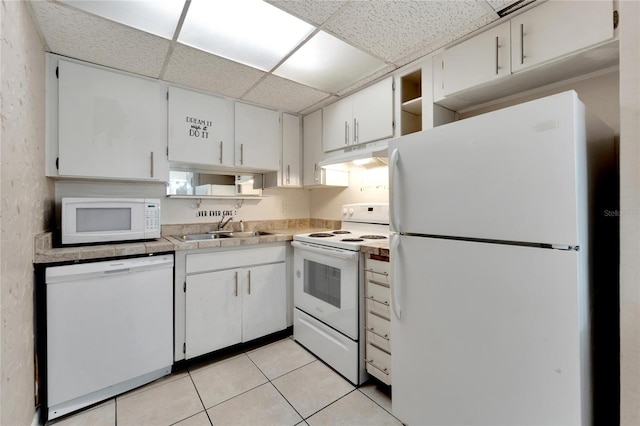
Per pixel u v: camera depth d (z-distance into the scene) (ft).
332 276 6.63
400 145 4.51
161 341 6.07
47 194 5.83
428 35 5.36
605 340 3.64
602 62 4.41
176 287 6.36
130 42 5.47
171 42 5.50
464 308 3.75
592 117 3.45
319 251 6.81
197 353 6.59
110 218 5.97
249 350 7.38
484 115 3.54
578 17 4.09
